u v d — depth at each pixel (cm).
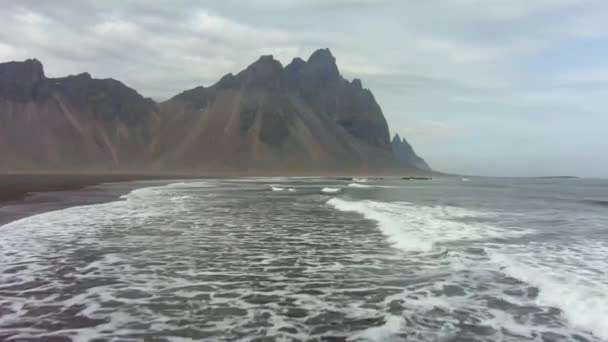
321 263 983
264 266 955
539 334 568
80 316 633
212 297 729
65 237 1299
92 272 887
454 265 956
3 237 1291
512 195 4125
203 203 2603
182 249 1137
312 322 617
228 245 1198
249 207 2369
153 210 2114
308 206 2459
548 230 1507
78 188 4322
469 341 549
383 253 1097
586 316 615
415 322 616
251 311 662
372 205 2578
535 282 796
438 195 3944
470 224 1647
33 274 868
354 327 599
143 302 698
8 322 609
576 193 4756
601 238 1321
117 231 1425
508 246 1179
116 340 549
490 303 694
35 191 3738
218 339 554
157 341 546
